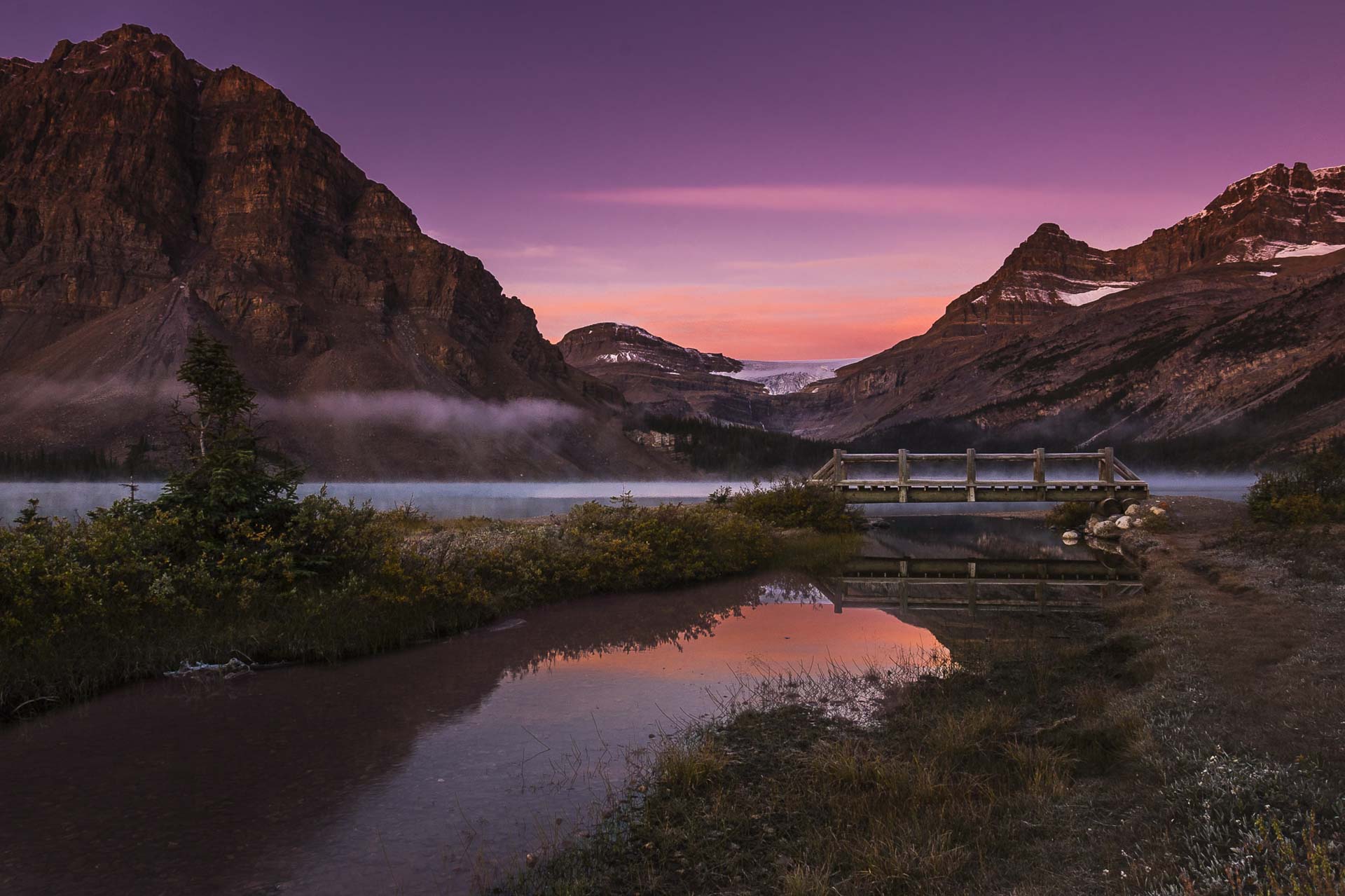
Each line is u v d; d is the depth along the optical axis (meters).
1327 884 3.75
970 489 33.12
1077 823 5.37
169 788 6.50
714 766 6.77
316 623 11.47
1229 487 100.12
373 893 4.86
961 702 8.83
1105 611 14.75
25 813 6.02
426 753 7.34
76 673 9.22
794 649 11.92
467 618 13.38
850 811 5.85
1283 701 7.09
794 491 31.52
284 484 13.71
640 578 17.92
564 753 7.34
